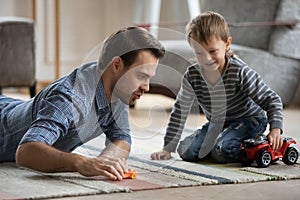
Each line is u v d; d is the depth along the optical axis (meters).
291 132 3.35
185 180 2.07
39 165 2.03
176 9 5.34
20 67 4.48
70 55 5.84
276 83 4.37
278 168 2.30
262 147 2.30
